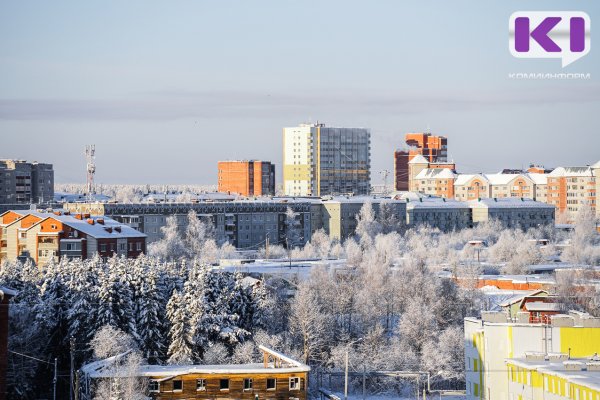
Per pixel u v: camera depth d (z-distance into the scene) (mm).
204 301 193875
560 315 164000
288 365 168875
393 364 199000
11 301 185125
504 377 151375
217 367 167125
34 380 179000
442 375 195625
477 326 164375
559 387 128375
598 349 148875
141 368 164250
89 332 188250
